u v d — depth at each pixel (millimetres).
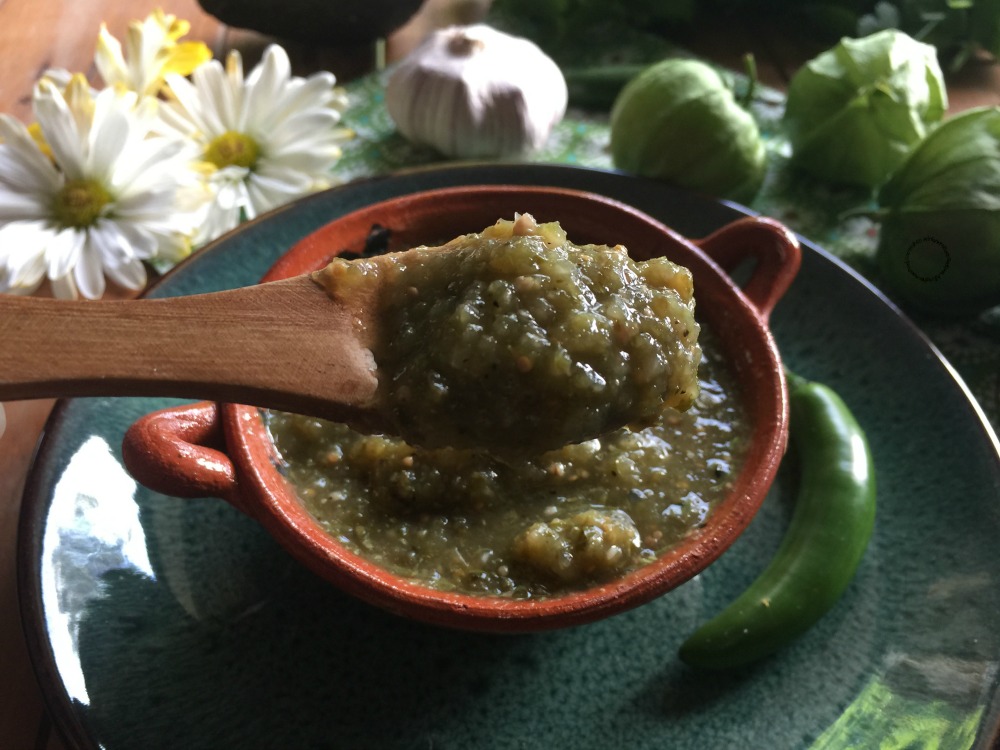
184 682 150
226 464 148
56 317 127
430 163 273
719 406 173
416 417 134
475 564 153
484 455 162
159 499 172
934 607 160
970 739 138
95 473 169
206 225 229
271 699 151
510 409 132
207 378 128
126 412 181
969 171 214
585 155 278
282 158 240
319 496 161
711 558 145
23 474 187
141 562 163
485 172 228
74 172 216
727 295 176
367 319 139
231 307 134
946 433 183
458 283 137
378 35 307
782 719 150
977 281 217
